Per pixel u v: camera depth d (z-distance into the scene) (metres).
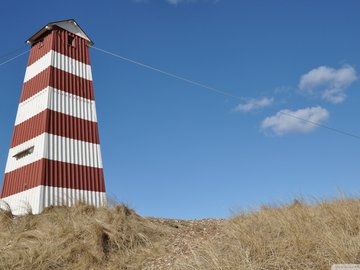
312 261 8.70
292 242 9.52
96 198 26.09
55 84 26.86
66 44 28.98
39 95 26.89
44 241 14.34
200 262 9.86
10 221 17.39
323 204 12.38
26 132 26.58
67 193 24.55
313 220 11.01
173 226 16.17
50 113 25.73
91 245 13.87
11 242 14.84
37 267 12.82
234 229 11.37
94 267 12.88
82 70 29.17
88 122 27.78
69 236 14.33
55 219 16.39
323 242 9.22
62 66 27.89
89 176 26.30
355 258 8.27
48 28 28.53
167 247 13.64
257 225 11.41
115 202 16.73
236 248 9.84
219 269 9.07
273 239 10.12
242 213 13.35
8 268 12.80
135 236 14.45
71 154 25.81
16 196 24.92
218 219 16.98
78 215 16.12
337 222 10.36
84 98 28.30
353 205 11.53
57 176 24.52
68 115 26.75
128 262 13.10
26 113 27.44
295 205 13.18
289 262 8.84
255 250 9.56
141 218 16.05
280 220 11.05
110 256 13.48
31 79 28.52
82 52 29.83
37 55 29.16
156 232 15.20
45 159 24.27
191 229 15.44
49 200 23.56
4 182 26.69
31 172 24.58
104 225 14.66
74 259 13.29
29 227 16.34
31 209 20.91
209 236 13.01
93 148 27.28
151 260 12.81
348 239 9.05
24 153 25.73
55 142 25.23
